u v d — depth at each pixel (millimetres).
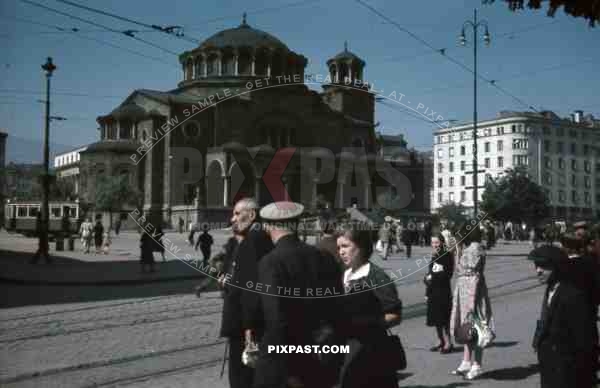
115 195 57000
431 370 7727
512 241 60094
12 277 18797
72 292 16016
